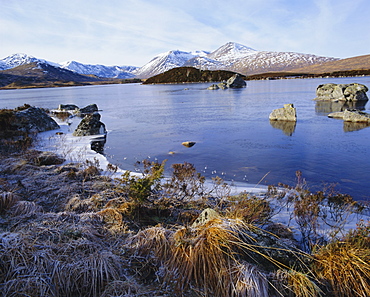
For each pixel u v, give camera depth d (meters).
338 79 82.62
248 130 17.97
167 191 6.89
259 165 10.66
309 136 15.41
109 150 14.03
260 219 4.81
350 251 3.19
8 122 18.09
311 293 2.87
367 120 18.59
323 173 9.56
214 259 3.16
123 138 17.05
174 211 5.46
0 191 5.89
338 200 5.87
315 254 3.47
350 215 5.41
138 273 3.30
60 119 27.00
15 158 10.45
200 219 4.21
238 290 2.89
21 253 3.19
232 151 12.91
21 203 5.15
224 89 66.69
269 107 30.14
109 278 3.15
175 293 2.98
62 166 9.30
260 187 8.09
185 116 26.05
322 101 33.53
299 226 4.82
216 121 22.30
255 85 79.12
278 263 3.29
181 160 11.70
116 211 4.93
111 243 4.00
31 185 6.99
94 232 4.16
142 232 4.02
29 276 2.94
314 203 5.12
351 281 2.98
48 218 4.66
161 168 6.29
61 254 3.35
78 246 3.55
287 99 37.72
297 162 10.87
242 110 28.56
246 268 3.03
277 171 9.91
